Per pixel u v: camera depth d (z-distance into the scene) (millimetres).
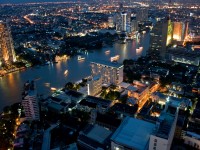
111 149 180250
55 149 186125
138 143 169500
